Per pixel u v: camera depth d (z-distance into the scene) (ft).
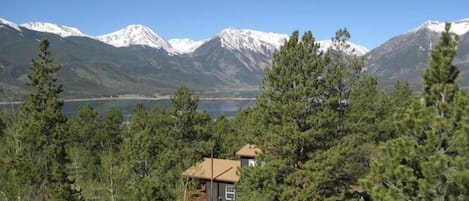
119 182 92.79
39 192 94.02
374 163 54.49
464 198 49.19
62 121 110.01
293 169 93.45
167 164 133.28
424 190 50.16
